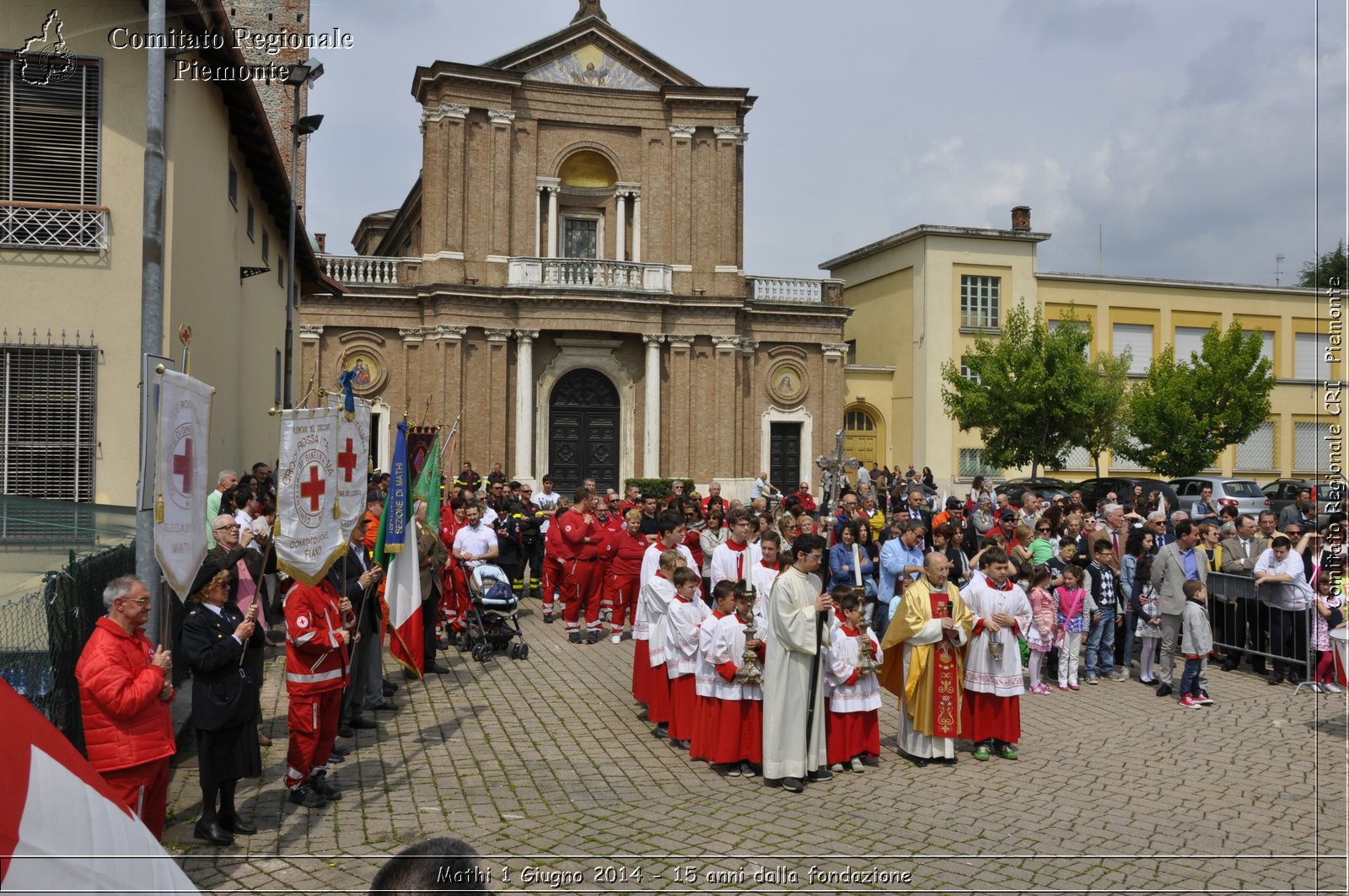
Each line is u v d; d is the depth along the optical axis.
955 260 42.84
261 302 22.50
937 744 9.95
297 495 8.28
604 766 9.53
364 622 10.59
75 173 13.80
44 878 3.08
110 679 6.38
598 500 16.28
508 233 35.06
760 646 9.46
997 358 37.75
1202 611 12.33
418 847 2.58
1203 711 12.21
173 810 8.05
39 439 13.64
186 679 11.16
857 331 47.69
